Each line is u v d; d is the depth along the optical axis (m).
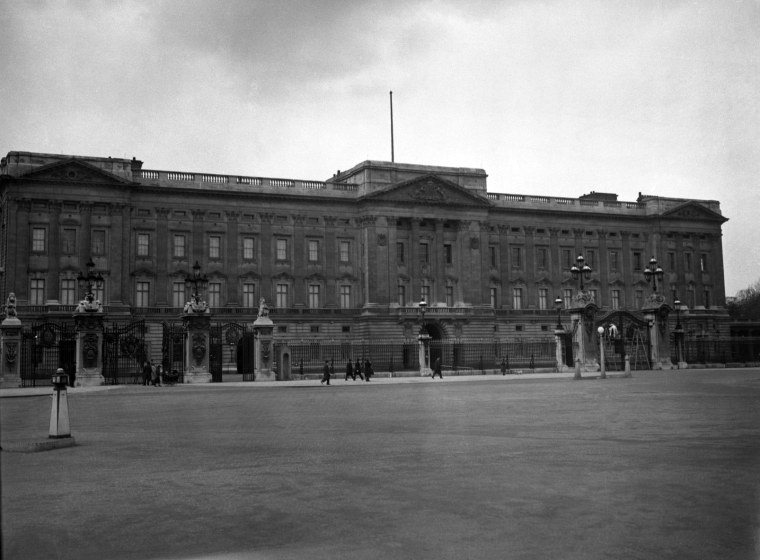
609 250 126.75
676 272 129.25
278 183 107.81
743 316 141.50
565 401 36.06
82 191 95.31
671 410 29.83
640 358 82.81
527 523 11.55
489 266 117.25
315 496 13.79
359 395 45.56
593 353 76.00
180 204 101.75
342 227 110.44
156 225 100.44
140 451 20.03
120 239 96.81
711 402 33.94
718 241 133.00
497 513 12.20
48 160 94.62
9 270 91.81
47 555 10.38
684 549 10.19
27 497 14.04
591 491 13.75
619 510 12.29
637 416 27.48
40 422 29.02
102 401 41.59
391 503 13.05
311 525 11.71
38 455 19.45
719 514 12.00
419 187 112.00
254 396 45.84
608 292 125.44
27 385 62.41
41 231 93.81
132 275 98.69
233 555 10.29
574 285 123.81
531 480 14.86
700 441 20.22
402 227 112.62
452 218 114.19
